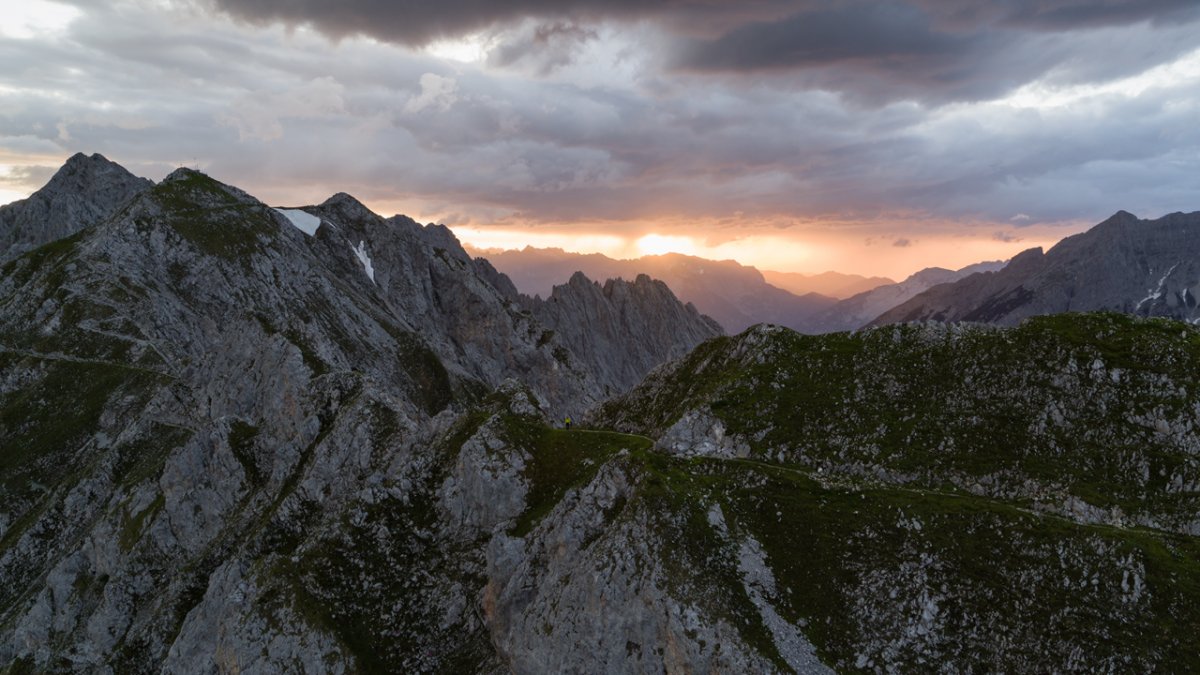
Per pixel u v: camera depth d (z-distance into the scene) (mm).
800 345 102500
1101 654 56281
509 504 88438
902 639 60875
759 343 105625
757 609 63344
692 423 93125
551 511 81125
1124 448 73875
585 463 92000
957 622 61031
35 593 127250
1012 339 87688
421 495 96562
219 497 124500
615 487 77250
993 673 57906
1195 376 76875
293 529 106125
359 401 118562
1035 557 62938
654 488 71750
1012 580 62125
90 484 144000
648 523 69000
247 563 100688
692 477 75188
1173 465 70875
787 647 60625
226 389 143500
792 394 93500
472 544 88812
